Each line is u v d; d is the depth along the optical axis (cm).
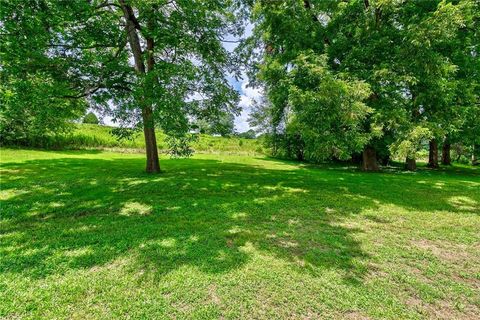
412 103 1190
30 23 668
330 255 408
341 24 1299
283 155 2606
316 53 1227
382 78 1071
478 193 885
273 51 1519
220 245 438
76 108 1048
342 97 927
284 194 823
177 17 1010
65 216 587
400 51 1038
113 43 989
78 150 2239
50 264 366
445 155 2330
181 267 363
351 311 281
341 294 310
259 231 504
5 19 655
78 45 850
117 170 1216
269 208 663
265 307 285
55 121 1277
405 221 580
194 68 1067
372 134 1055
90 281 326
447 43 1162
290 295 306
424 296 309
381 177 1262
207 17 1106
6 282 321
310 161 2353
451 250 436
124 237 465
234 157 2331
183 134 937
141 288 314
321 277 345
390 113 1073
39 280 327
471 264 389
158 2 938
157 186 895
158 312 274
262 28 1431
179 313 273
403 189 945
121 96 916
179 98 941
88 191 816
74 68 831
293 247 436
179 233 488
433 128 1043
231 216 596
